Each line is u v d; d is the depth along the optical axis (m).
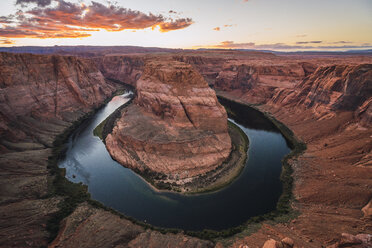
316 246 32.03
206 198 48.50
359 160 52.47
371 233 33.16
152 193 49.97
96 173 57.41
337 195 43.88
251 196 49.12
